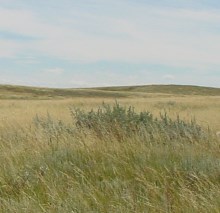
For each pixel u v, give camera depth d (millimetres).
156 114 19250
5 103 34938
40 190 5055
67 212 4164
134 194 4664
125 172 5605
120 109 9945
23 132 9336
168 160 6090
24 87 114562
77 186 5012
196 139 8008
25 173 5625
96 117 9656
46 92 109812
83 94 110000
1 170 5941
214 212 4031
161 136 7918
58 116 15664
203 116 17844
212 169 5516
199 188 4633
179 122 9453
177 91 167750
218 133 9375
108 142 7230
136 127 8922
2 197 4883
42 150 7055
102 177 5488
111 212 4152
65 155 6543
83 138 7668
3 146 7445
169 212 4090
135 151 6574
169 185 4984
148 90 172375
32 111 19891
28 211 4281
